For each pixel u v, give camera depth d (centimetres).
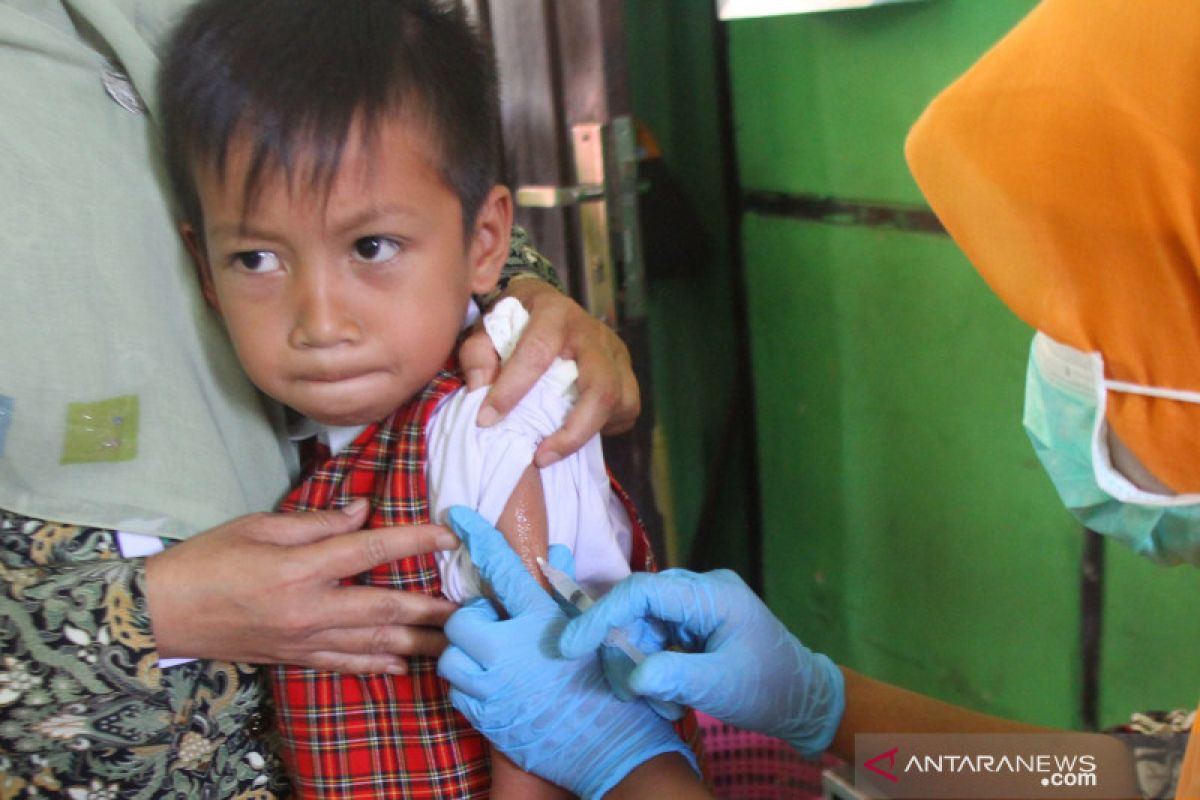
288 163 82
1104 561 157
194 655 87
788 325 203
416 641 91
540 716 85
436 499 93
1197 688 148
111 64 92
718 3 188
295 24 85
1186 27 71
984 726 111
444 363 104
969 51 154
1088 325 81
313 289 85
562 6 174
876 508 194
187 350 95
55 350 86
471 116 92
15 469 86
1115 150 75
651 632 90
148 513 89
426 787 95
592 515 96
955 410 173
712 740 163
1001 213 83
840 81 176
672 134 199
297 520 90
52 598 83
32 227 85
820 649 217
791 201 194
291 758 96
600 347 99
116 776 89
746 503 226
